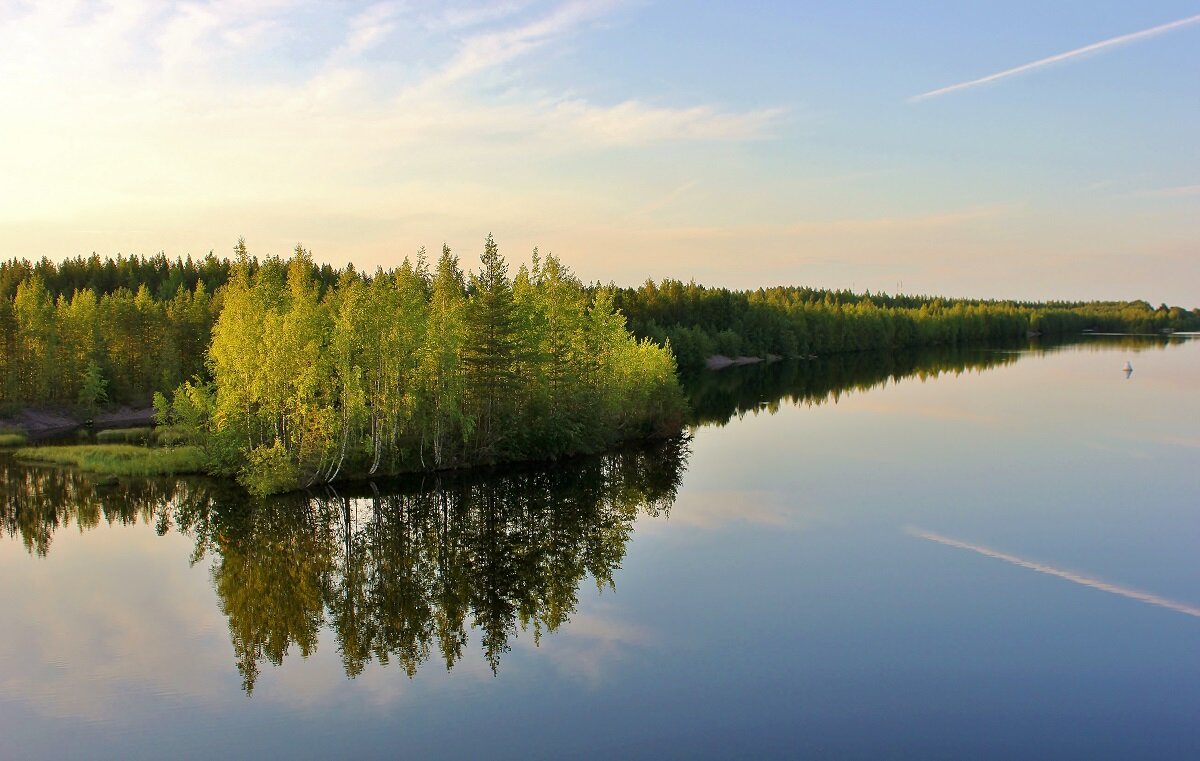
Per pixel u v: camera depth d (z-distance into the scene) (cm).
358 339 5000
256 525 4003
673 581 3075
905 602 2831
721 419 7638
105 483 4931
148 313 9662
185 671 2344
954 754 1895
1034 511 4000
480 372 5494
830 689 2211
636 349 7106
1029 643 2495
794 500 4319
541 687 2227
